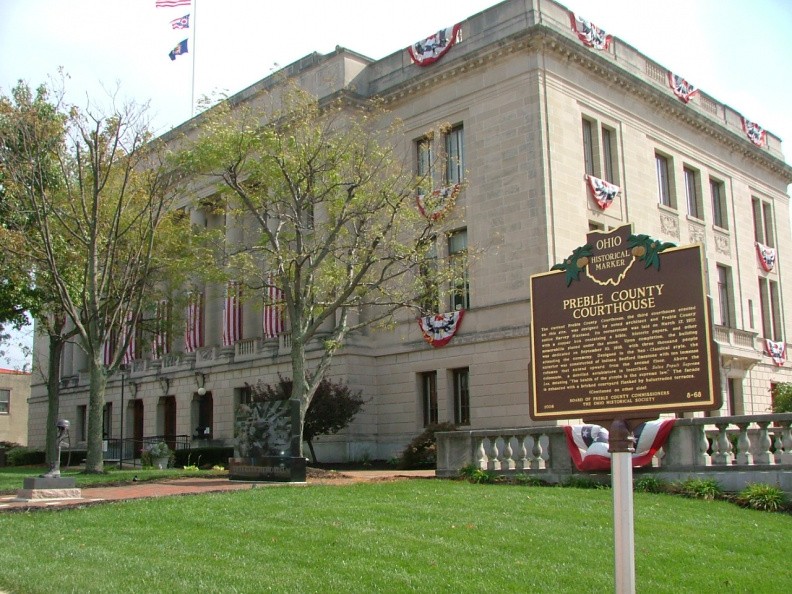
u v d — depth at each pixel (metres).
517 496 16.02
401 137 36.38
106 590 9.29
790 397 37.56
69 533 12.98
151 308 35.91
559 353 7.88
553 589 9.42
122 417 45.81
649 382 7.29
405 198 28.00
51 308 34.22
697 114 40.81
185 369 45.19
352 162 27.42
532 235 31.47
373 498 16.11
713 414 35.06
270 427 22.20
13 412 70.50
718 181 43.50
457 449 20.61
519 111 32.56
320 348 36.34
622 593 6.77
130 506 15.70
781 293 46.78
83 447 52.62
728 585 10.04
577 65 34.22
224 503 15.66
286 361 38.59
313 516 13.88
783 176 49.19
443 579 9.77
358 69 37.91
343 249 27.81
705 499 16.20
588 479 17.94
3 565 10.67
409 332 35.44
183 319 36.78
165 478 24.33
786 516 14.80
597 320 7.68
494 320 32.28
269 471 21.72
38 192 28.91
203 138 27.08
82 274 30.53
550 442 18.84
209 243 31.86
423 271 28.06
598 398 7.55
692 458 17.25
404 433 35.09
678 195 39.59
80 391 53.88
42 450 50.50
